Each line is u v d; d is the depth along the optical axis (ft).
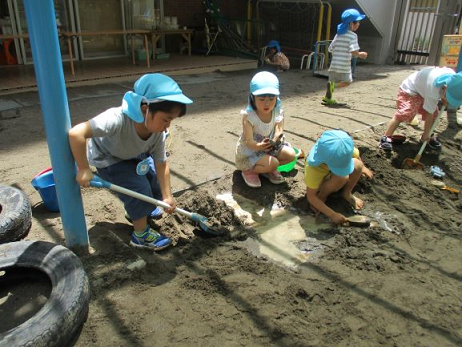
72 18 30.48
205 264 8.99
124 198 8.96
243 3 39.88
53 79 7.34
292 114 19.47
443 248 9.84
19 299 7.83
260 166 11.89
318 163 10.12
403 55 38.24
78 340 6.97
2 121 17.93
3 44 28.66
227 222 10.68
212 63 31.45
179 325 7.31
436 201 12.08
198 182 12.25
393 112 20.03
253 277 8.61
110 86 25.09
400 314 7.71
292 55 38.32
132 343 6.92
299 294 8.11
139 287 8.16
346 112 19.94
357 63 38.42
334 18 38.17
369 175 12.66
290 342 7.02
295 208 11.47
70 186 8.23
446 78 13.43
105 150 8.84
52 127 7.68
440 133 17.24
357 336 7.19
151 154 9.36
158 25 33.63
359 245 9.84
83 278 7.43
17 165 13.29
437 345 7.05
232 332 7.19
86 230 8.87
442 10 34.40
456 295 8.26
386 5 36.42
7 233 8.91
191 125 17.61
